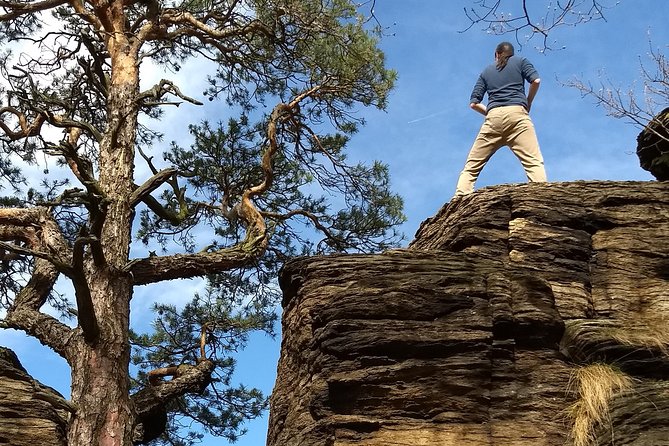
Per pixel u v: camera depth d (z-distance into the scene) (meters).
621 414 5.29
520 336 5.84
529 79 7.61
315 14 10.57
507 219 6.75
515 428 5.49
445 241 6.91
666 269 6.45
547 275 6.36
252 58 11.05
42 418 7.79
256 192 10.22
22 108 10.49
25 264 10.47
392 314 5.87
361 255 6.51
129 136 9.53
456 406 5.57
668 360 5.71
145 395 9.17
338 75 10.84
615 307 6.26
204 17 10.85
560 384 5.65
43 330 8.70
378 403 5.64
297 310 6.68
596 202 6.79
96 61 9.59
